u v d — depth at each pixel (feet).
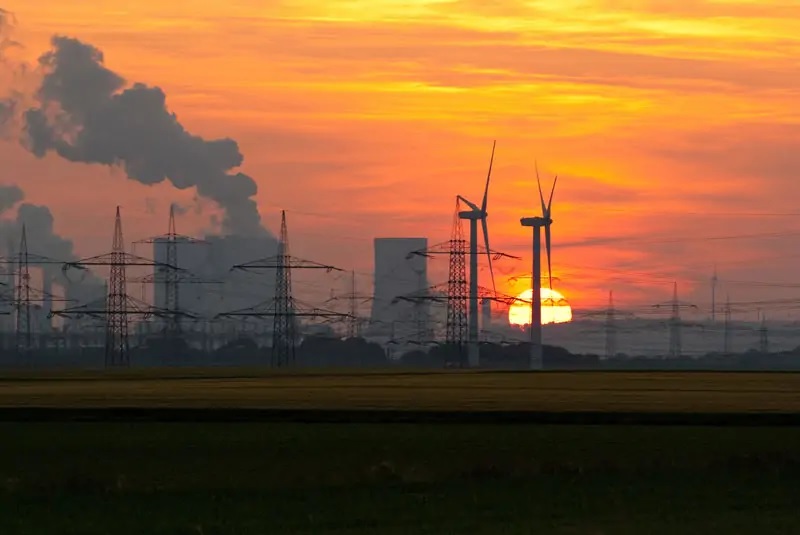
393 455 645.10
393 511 434.71
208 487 505.66
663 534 386.73
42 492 487.20
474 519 417.49
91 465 613.93
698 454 636.48
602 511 431.43
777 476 507.71
